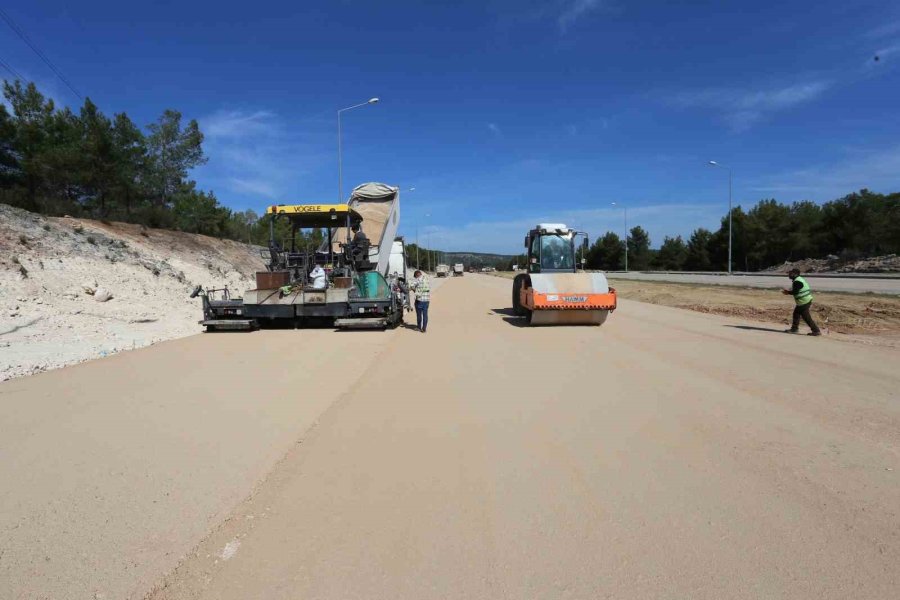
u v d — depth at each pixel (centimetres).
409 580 329
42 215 2078
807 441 570
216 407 709
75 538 379
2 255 1536
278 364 1008
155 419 655
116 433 602
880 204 5662
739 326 1533
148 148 3484
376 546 369
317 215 1634
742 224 6744
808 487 457
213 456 536
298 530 391
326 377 895
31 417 659
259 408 705
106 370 942
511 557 354
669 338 1306
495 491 455
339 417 666
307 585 325
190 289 2186
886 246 5459
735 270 7044
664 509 420
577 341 1284
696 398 746
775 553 356
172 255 2578
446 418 661
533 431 609
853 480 471
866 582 324
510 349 1180
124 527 395
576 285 1561
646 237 9369
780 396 752
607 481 473
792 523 396
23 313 1307
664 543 370
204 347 1209
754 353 1088
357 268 1684
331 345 1241
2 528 393
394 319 1558
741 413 672
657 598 310
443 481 476
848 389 788
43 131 2392
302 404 725
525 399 750
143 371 937
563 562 347
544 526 395
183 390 801
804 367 947
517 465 511
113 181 2727
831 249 6119
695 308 2133
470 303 2616
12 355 1006
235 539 379
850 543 368
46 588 322
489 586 322
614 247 9462
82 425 629
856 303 2020
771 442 568
